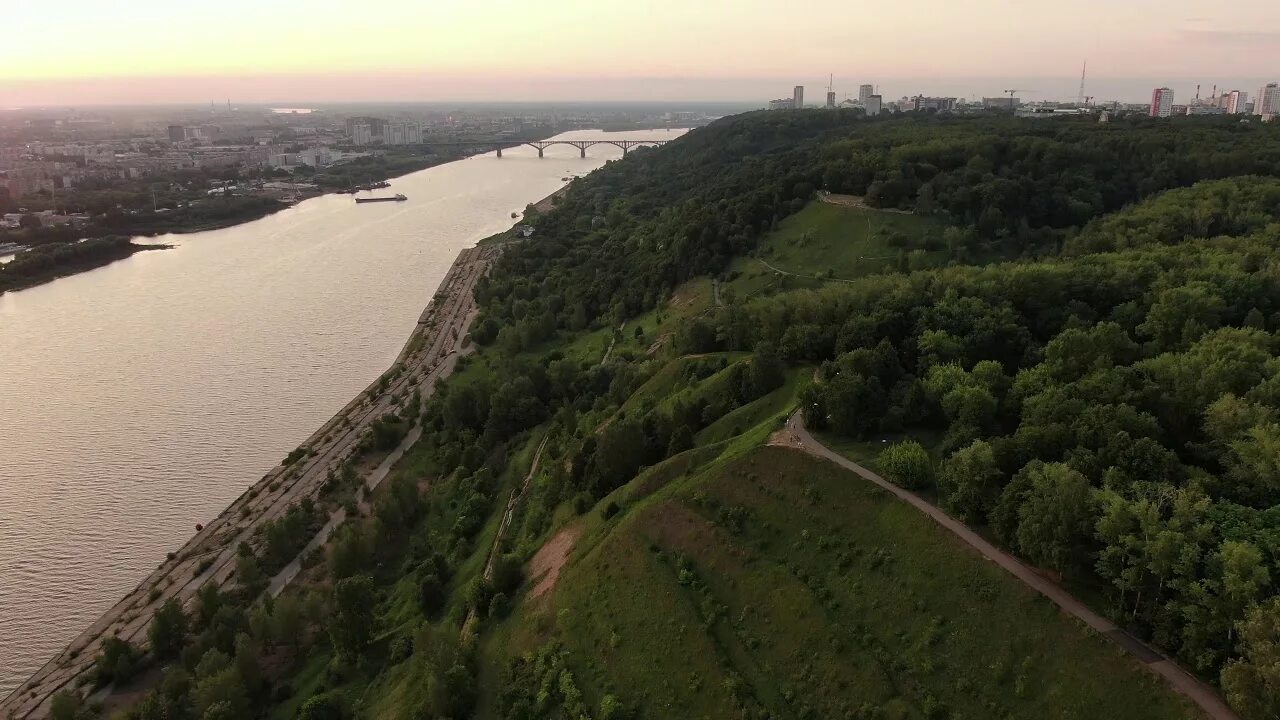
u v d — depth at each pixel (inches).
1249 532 2768.2
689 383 6309.1
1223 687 2413.9
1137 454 3294.8
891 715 2896.2
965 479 3393.2
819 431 4394.7
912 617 3164.4
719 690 3292.3
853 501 3745.1
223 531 6225.4
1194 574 2699.3
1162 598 2768.2
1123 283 5644.7
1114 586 2891.2
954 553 3275.1
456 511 6190.9
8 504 6717.5
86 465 7381.9
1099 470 3297.2
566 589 4197.8
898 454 3767.2
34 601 5561.0
